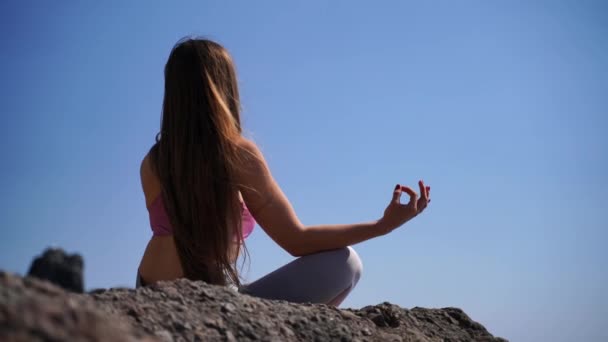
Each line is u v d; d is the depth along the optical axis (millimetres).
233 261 3301
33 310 1782
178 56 3273
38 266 2662
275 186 3230
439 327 3490
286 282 3275
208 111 3193
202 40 3316
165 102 3291
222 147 3176
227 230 3207
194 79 3215
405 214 3215
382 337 3096
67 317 1832
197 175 3176
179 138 3215
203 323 2646
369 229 3217
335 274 3271
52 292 2023
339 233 3201
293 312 3002
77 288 2693
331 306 3215
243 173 3189
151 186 3377
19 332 1698
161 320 2562
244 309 2844
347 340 2941
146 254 3379
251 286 3314
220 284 3240
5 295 1811
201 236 3195
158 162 3316
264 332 2744
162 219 3342
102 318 1940
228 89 3330
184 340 2512
